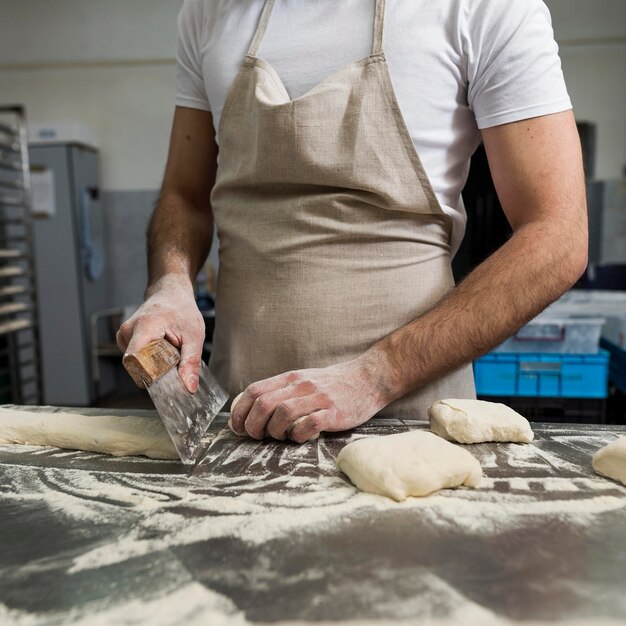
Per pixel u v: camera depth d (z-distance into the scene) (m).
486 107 0.80
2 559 0.49
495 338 0.75
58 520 0.56
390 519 0.54
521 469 0.66
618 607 0.41
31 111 3.45
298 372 0.76
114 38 3.34
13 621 0.40
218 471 0.66
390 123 0.80
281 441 0.75
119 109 3.40
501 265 0.75
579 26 3.09
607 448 0.63
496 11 0.75
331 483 0.63
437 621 0.39
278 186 0.87
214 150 1.09
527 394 1.84
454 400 0.78
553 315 1.99
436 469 0.60
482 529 0.52
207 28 0.95
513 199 0.80
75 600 0.43
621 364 1.86
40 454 0.74
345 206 0.84
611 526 0.53
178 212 1.04
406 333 0.77
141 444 0.71
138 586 0.44
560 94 0.77
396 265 0.84
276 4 0.88
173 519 0.55
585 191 0.78
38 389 2.49
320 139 0.81
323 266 0.85
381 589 0.43
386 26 0.80
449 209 0.86
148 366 0.67
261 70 0.85
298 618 0.40
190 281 0.91
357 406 0.74
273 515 0.56
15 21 3.36
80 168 3.14
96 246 3.31
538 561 0.47
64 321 3.17
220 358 0.95
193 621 0.40
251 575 0.46
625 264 2.72
